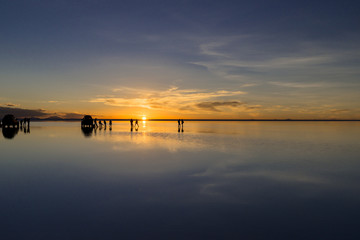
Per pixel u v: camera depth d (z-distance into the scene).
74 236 4.56
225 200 6.54
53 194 6.96
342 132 36.09
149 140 22.67
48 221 5.20
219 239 4.47
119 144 19.28
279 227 4.96
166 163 11.43
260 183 8.13
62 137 25.97
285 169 10.23
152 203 6.29
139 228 4.90
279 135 29.50
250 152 14.91
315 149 16.41
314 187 7.72
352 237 4.54
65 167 10.53
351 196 6.86
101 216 5.46
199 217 5.45
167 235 4.61
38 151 15.31
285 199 6.63
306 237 4.54
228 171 9.86
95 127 54.03
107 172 9.59
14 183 8.04
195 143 20.09
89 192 7.15
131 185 7.88
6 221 5.19
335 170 10.05
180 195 6.92
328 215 5.57
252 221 5.25
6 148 16.77
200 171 9.83
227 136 27.77
